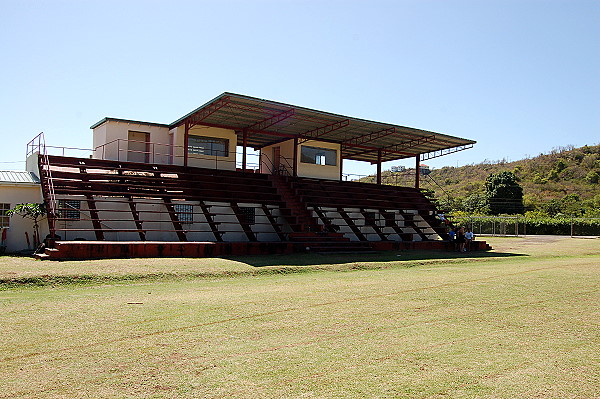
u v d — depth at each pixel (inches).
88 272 474.3
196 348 253.4
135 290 429.1
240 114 946.1
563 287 472.7
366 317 331.6
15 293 400.8
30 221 749.3
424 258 758.5
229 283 486.9
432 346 263.0
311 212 927.0
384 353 249.1
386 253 819.4
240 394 192.9
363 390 198.1
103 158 960.9
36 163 839.7
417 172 1380.4
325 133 1111.6
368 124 1036.5
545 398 192.9
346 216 983.0
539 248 1063.0
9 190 756.0
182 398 188.7
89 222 770.8
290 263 626.2
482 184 3115.2
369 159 1531.7
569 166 3233.3
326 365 229.0
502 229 1838.1
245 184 950.4
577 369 227.5
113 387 199.2
